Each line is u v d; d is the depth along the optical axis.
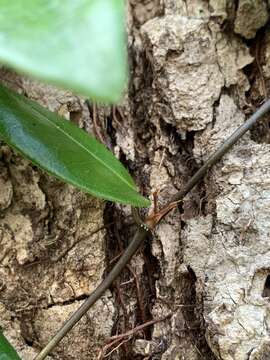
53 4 0.05
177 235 0.13
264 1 0.14
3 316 0.12
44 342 0.13
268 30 0.14
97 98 0.05
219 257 0.12
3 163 0.13
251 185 0.12
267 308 0.11
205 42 0.13
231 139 0.12
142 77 0.14
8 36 0.05
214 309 0.12
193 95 0.13
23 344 0.12
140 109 0.14
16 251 0.13
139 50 0.14
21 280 0.13
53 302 0.13
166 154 0.13
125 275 0.13
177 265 0.13
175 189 0.13
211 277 0.12
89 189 0.10
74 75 0.05
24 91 0.13
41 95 0.13
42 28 0.05
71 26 0.05
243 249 0.12
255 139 0.13
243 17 0.14
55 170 0.10
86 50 0.05
